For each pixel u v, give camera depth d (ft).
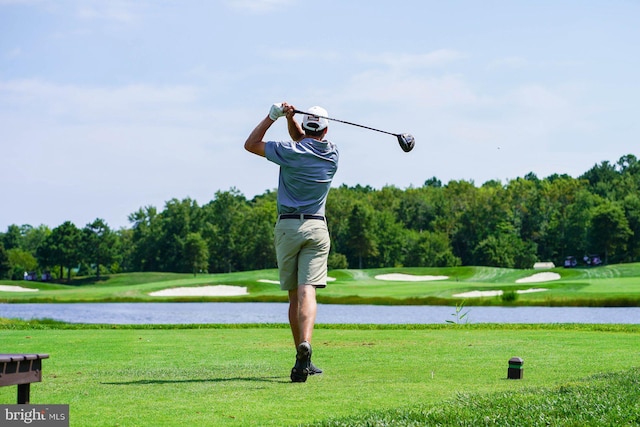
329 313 107.24
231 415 19.40
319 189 26.84
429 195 474.08
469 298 124.98
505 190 454.40
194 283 180.75
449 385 24.71
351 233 388.98
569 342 39.65
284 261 27.02
